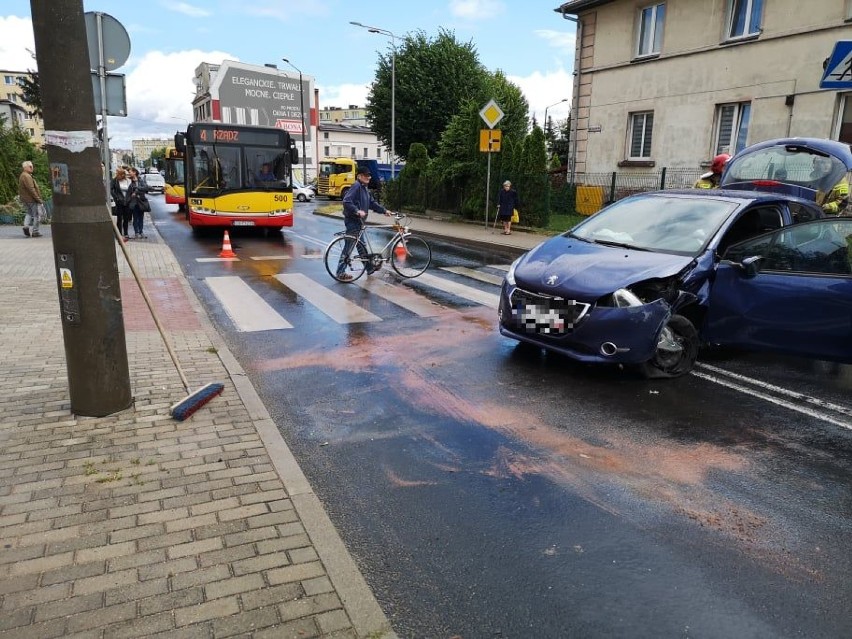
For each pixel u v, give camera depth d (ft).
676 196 22.47
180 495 11.00
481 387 17.71
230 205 54.19
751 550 10.19
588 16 72.13
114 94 22.86
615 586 9.25
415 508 11.37
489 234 58.18
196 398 14.92
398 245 35.45
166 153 90.12
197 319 24.29
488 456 13.47
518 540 10.41
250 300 29.04
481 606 8.80
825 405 16.57
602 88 71.61
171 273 34.76
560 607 8.80
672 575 9.52
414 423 15.17
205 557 9.29
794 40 53.21
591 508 11.43
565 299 18.31
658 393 17.34
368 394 17.07
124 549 9.43
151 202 123.03
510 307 19.62
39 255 39.24
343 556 9.41
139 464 12.07
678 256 19.10
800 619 8.59
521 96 126.52
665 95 64.49
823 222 18.02
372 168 148.15
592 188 70.59
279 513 10.53
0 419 13.91
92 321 13.66
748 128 57.57
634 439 14.39
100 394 14.10
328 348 21.39
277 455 12.60
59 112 12.48
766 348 18.57
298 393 17.10
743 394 17.33
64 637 7.66
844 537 10.59
